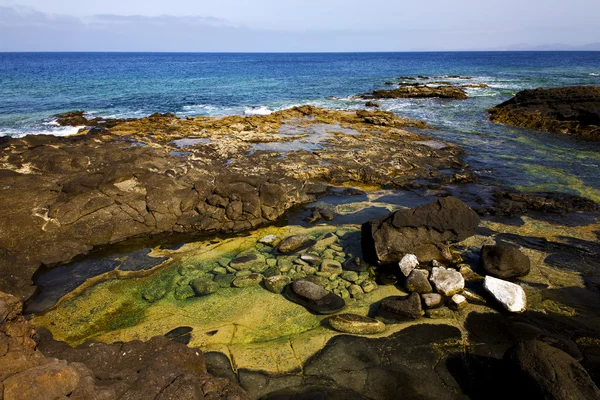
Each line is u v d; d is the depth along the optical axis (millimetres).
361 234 11641
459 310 8320
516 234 11781
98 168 14477
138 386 5137
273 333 7711
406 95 40000
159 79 58281
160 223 12273
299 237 11367
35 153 15039
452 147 20781
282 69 89062
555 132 24766
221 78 61562
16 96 38000
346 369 6703
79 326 8086
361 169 16766
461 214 10406
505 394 6082
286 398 6090
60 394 4430
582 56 173750
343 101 38438
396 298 8812
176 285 9469
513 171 17438
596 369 6680
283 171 16547
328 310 8336
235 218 12578
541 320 8031
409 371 6664
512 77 59906
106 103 35531
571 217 12883
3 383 4211
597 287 9180
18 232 10758
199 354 6594
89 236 11375
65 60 151000
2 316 5371
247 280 9477
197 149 19422
